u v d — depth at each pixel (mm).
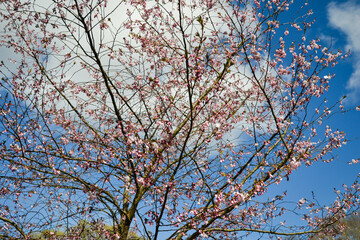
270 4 5918
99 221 5902
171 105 5504
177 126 6926
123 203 6453
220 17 6641
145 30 6445
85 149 6031
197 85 6445
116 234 5438
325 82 5570
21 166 5977
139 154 5109
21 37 6020
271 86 6402
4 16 5891
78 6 4883
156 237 4668
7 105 5961
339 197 6688
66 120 6176
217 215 4906
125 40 6297
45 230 5902
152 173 5098
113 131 6414
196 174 6215
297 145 5648
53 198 6434
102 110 6594
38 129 6020
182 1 6285
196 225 4898
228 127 5953
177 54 6922
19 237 6074
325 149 5934
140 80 5883
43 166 5953
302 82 5465
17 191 6242
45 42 5871
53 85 5801
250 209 5488
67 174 5922
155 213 4859
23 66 6426
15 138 5820
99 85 6602
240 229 5438
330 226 6328
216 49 6570
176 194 5668
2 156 5754
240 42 6152
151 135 5559
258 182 5148
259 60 5469
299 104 5598
